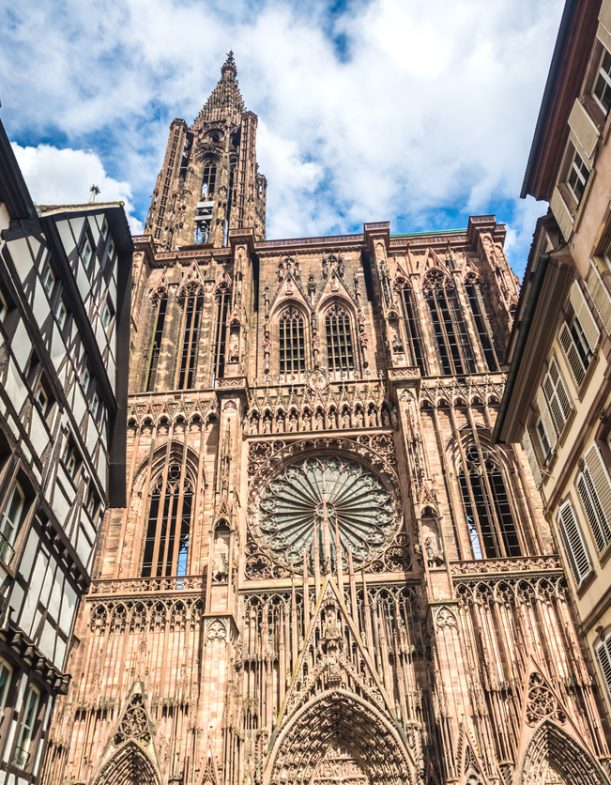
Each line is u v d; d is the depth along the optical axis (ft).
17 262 86.28
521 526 163.12
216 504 163.02
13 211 83.71
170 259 237.04
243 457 181.88
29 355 90.07
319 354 204.33
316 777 135.74
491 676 138.41
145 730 137.18
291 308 221.87
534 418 115.34
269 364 205.67
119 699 142.61
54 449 98.73
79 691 143.74
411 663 144.25
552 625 144.36
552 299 98.22
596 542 93.97
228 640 143.23
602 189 79.92
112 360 130.52
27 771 90.33
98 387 122.52
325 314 218.59
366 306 217.15
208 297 222.28
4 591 82.79
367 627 149.48
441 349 206.59
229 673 139.85
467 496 172.24
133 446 184.85
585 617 101.09
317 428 186.70
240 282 215.51
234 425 179.32
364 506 173.88
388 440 181.57
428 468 166.40
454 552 158.71
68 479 106.63
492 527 164.35
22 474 87.51
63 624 104.58
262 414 190.08
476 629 145.38
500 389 186.19
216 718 132.77
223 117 300.20
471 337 203.62
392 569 159.84
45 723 96.58
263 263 234.17
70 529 106.93
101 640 151.02
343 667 143.43
